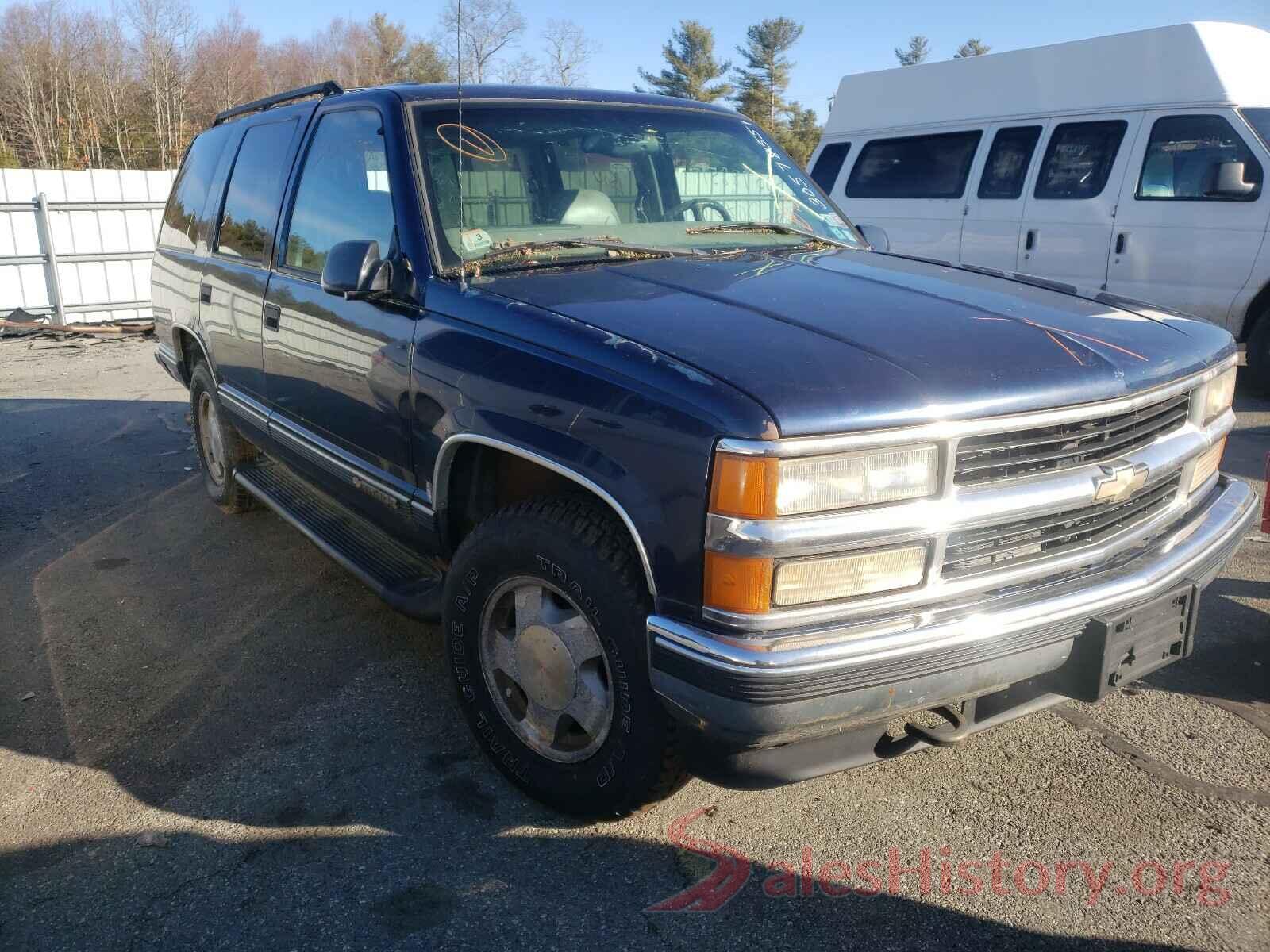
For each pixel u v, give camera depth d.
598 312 2.58
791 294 2.72
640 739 2.43
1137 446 2.54
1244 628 3.90
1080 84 8.34
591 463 2.34
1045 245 8.60
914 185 9.59
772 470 2.04
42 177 11.95
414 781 2.97
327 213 3.63
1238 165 7.38
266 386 4.07
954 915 2.41
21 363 10.12
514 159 3.32
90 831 2.76
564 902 2.46
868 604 2.17
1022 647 2.30
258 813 2.83
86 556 4.83
